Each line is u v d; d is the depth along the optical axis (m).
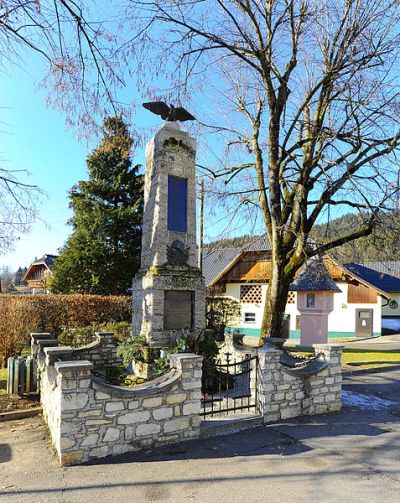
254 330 27.92
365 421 7.03
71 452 4.91
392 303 29.86
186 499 4.14
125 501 4.08
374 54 9.69
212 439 5.89
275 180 10.55
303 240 10.32
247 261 28.58
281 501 4.14
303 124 10.87
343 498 4.22
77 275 22.31
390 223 9.92
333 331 26.75
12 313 11.77
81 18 5.75
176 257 10.06
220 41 9.24
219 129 12.73
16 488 4.32
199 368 5.95
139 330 9.98
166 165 10.19
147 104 10.36
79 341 13.98
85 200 23.41
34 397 8.05
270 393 6.79
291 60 10.35
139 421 5.38
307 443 5.82
